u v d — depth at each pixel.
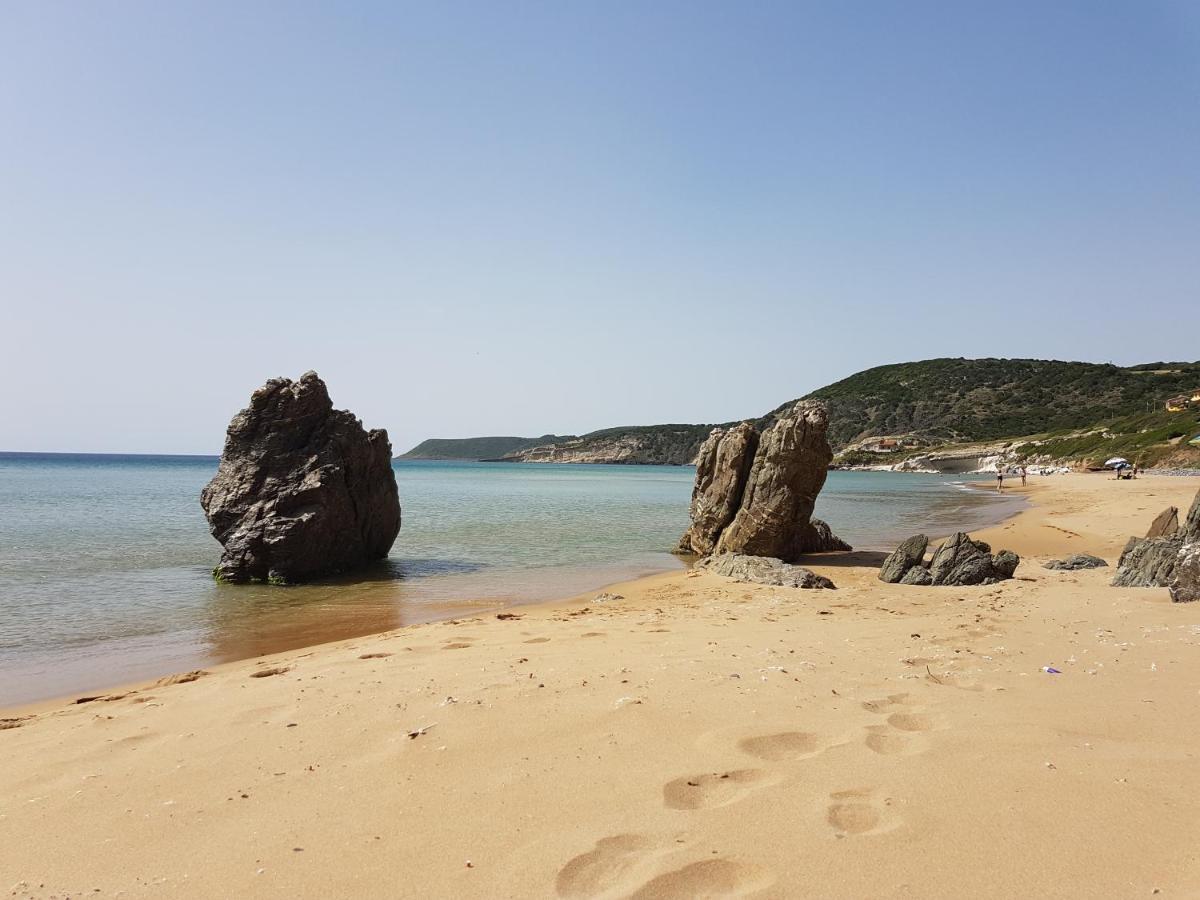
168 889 3.89
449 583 19.72
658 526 36.84
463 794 4.87
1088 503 45.75
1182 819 4.14
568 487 91.06
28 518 38.56
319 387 21.98
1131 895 3.43
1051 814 4.25
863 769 4.98
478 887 3.73
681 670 7.78
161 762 5.84
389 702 7.02
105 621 14.91
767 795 4.62
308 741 6.08
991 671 7.57
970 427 175.75
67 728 7.15
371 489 23.14
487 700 6.86
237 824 4.62
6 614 15.55
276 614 15.61
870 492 75.06
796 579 17.11
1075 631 9.70
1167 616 10.45
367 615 15.41
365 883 3.84
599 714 6.34
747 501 22.73
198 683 9.45
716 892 3.57
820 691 6.88
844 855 3.86
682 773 5.05
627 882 3.68
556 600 16.88
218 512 20.12
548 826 4.36
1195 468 78.25
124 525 34.84
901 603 13.95
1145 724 5.76
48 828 4.71
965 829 4.10
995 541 27.00
